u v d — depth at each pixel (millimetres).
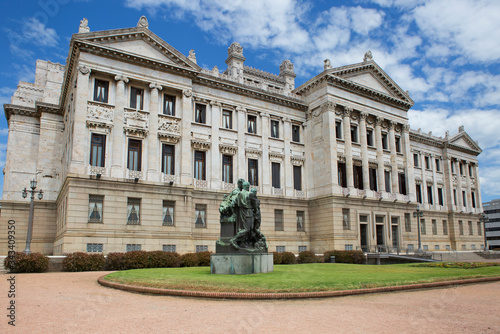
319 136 51188
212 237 42188
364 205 50469
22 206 45594
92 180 35281
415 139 69812
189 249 38969
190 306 13086
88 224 34438
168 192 39000
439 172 74062
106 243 34844
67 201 34312
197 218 42312
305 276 19422
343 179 50812
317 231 49469
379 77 56844
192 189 40500
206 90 45688
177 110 42156
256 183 48281
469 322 11250
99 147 37375
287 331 9781
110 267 30328
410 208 56500
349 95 52719
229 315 11648
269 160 49438
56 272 27766
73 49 37312
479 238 76812
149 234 37250
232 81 47000
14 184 46312
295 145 52156
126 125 38438
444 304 14109
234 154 46750
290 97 51844
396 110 58500
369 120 55344
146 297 14953
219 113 46312
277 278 18172
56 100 51219
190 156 41438
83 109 36281
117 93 38344
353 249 47719
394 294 16156
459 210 74188
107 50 37656
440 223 70938
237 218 21875
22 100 50250
